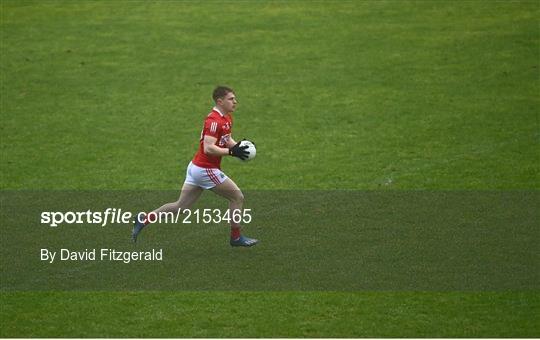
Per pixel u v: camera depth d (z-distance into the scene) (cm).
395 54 8300
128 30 9088
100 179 5731
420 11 9562
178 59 8288
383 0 10000
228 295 4116
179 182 5694
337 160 6028
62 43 8712
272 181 5684
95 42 8750
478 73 7762
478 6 9669
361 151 6178
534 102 7062
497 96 7219
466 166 5834
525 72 7738
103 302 4050
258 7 9844
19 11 9662
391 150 6184
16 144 6366
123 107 7156
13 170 5872
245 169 5903
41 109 7100
